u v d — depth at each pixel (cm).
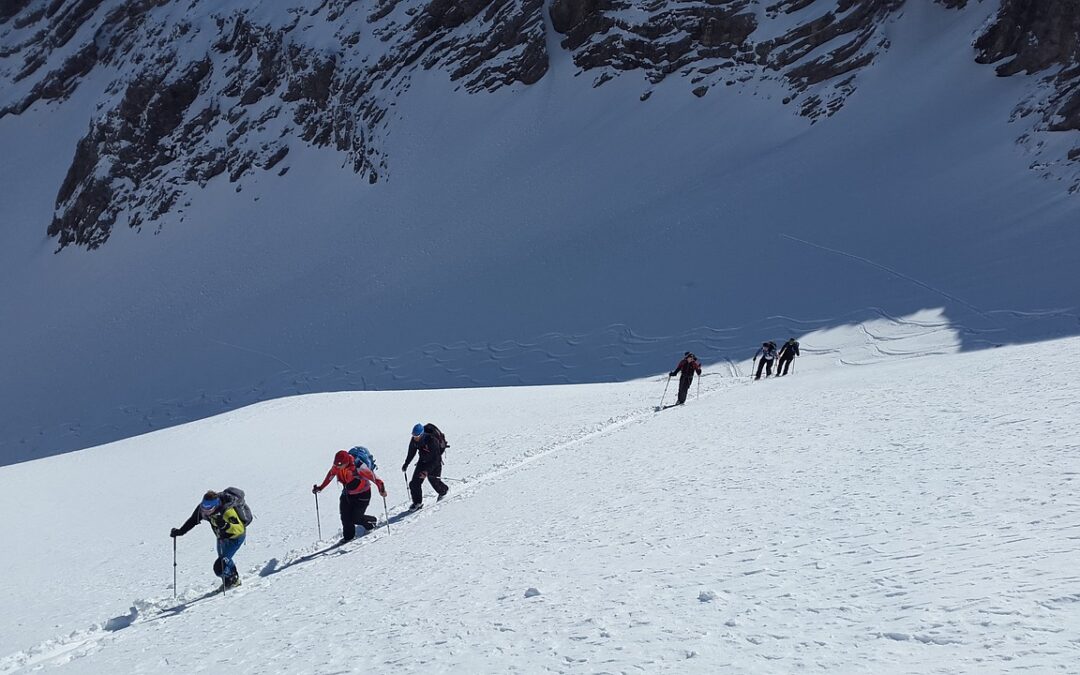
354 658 495
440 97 10169
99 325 8631
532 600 538
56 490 2281
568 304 6044
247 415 2970
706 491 855
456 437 2225
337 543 1209
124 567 1441
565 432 1973
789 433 1215
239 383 6481
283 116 10919
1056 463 631
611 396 2788
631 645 389
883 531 525
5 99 14025
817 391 1828
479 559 753
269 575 1066
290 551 1245
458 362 5778
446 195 8725
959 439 857
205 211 10350
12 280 10600
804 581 443
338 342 6638
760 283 5391
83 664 739
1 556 1672
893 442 938
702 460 1102
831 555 489
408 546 961
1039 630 295
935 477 679
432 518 1165
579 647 405
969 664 279
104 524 1864
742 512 703
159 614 974
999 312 4181
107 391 7138
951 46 7719
